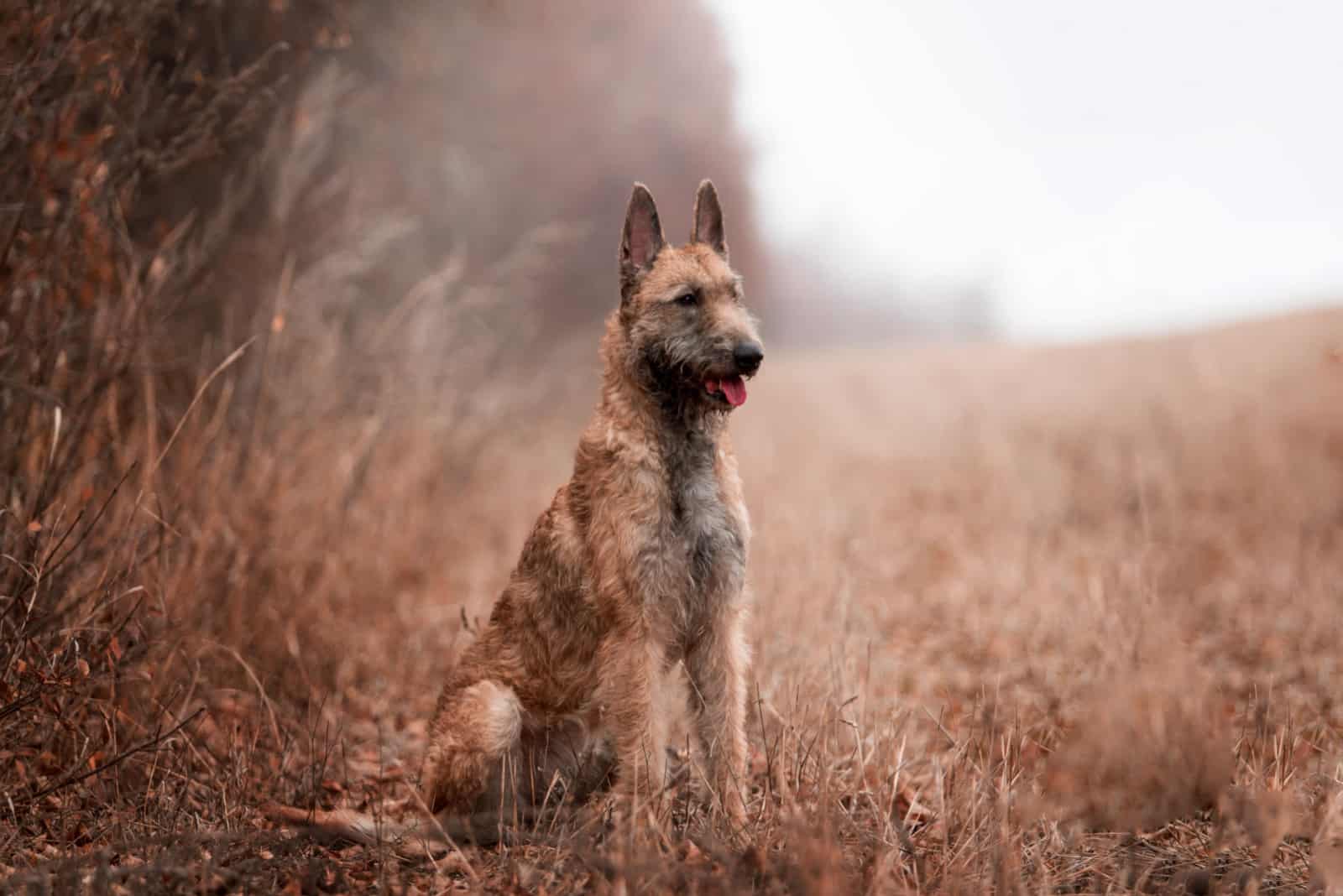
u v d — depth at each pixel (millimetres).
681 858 4516
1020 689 7539
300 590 8312
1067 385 28688
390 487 10578
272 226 9961
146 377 6824
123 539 6031
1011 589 10234
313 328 9672
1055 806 5039
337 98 11352
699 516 5145
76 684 5336
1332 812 4320
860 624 7762
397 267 14539
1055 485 14859
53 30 5926
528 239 18922
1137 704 5332
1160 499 13234
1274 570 10492
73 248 6285
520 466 16484
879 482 17953
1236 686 7352
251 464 8172
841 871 4125
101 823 4973
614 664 4992
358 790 5945
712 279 5246
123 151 6633
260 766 5953
